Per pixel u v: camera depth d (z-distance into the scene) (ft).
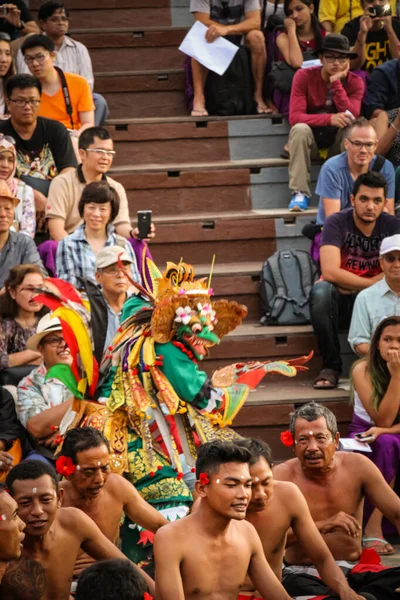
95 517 38.50
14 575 34.27
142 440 41.16
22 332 52.08
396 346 49.21
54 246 59.31
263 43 73.31
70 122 69.21
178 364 41.09
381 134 70.33
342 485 42.60
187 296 41.09
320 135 68.85
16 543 31.09
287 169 70.13
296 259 62.75
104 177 61.77
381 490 42.52
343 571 40.78
